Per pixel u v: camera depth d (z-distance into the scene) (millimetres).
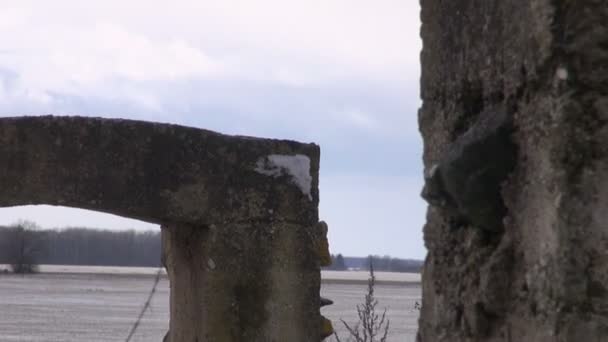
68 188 7168
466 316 2758
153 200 7270
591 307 2352
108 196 7211
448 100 2920
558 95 2445
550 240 2430
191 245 7641
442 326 2875
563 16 2449
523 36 2551
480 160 2635
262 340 7414
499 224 2668
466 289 2758
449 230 2877
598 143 2410
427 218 3008
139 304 60750
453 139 2885
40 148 7164
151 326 40125
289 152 7645
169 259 8188
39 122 7184
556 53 2447
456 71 2875
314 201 7703
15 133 7148
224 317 7340
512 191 2604
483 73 2740
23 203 7133
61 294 75062
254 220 7488
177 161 7328
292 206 7602
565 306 2369
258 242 7480
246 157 7500
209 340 7305
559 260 2387
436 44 2986
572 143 2416
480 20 2750
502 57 2646
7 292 76500
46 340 32562
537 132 2514
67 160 7180
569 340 2348
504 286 2604
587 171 2404
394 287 88812
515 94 2605
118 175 7234
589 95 2432
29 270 110250
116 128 7254
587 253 2369
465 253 2787
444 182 2727
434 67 2996
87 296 71625
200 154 7383
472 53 2793
